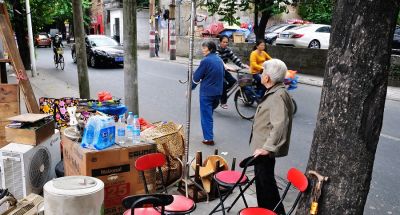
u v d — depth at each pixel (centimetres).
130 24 596
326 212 274
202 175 431
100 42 1814
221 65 633
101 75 1489
